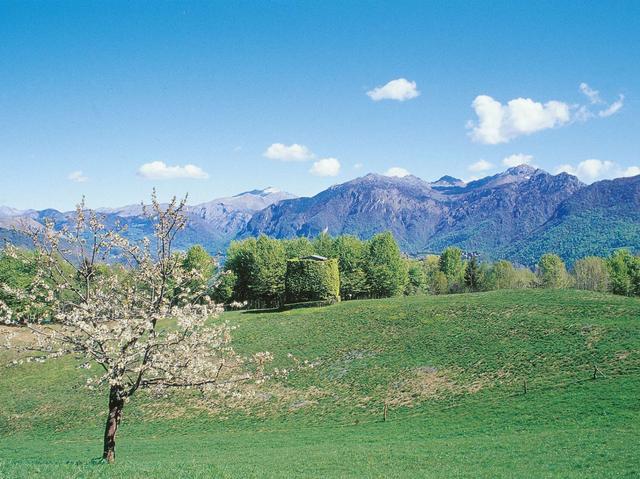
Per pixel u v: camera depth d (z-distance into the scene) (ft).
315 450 110.32
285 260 368.07
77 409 173.06
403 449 103.45
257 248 367.86
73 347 82.53
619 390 123.24
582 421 109.50
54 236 82.17
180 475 69.31
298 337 216.95
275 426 144.15
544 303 214.28
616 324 173.58
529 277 560.20
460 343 183.52
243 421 150.71
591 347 157.89
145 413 164.14
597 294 225.76
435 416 133.18
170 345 86.17
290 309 280.72
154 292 89.15
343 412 148.25
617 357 146.72
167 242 87.04
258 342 215.92
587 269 480.64
